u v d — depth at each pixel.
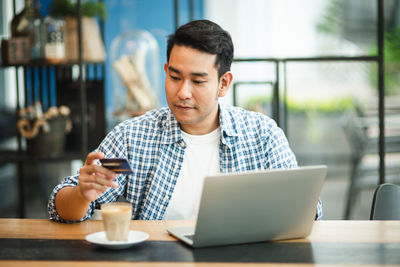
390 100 6.19
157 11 5.71
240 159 1.56
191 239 1.16
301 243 1.16
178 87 1.36
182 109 1.38
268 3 6.90
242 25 6.91
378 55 2.47
